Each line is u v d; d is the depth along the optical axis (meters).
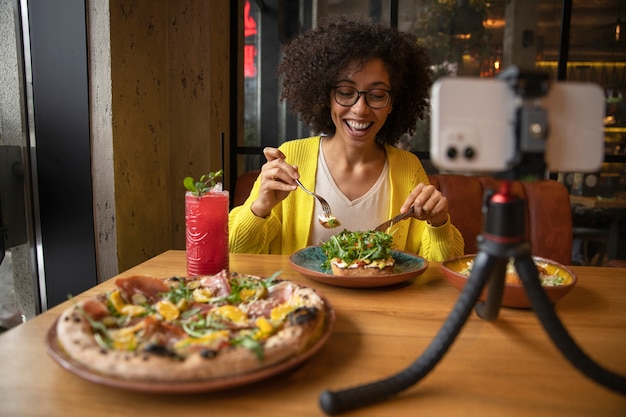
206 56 2.54
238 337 0.66
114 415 0.55
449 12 2.94
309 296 0.83
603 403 0.59
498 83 0.51
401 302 0.99
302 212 1.73
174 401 0.58
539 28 2.92
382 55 1.56
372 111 1.57
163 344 0.66
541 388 0.63
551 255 2.33
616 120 2.91
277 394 0.60
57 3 1.87
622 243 2.98
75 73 1.91
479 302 0.95
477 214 2.35
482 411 0.57
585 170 0.54
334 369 0.67
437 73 3.00
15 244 1.91
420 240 1.76
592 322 0.89
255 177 2.49
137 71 2.16
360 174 1.77
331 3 2.94
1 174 1.82
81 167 1.96
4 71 1.91
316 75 1.69
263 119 3.03
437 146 0.51
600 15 2.85
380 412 0.56
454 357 0.72
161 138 2.47
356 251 1.17
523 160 0.51
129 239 2.11
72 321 0.69
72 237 2.01
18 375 0.65
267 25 2.95
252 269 1.22
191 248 1.13
